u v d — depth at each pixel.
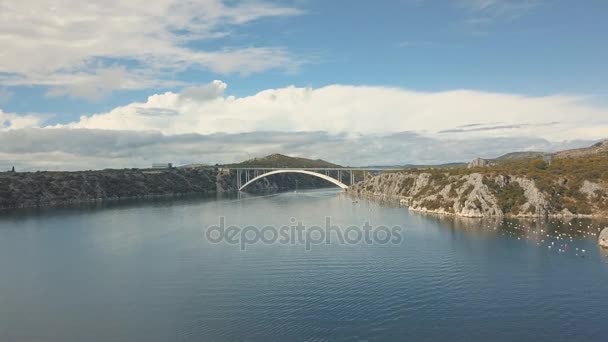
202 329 52.25
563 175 144.12
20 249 101.81
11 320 57.03
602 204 130.12
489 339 48.91
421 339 48.91
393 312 56.19
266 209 172.62
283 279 70.25
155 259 86.12
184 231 119.19
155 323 54.50
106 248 99.38
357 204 187.25
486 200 139.25
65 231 127.12
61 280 74.19
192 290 66.06
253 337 49.75
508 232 109.00
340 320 53.84
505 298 61.22
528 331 50.91
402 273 72.94
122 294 65.62
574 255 84.69
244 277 71.75
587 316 55.06
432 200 157.25
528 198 137.25
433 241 98.81
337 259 82.31
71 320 56.50
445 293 63.19
